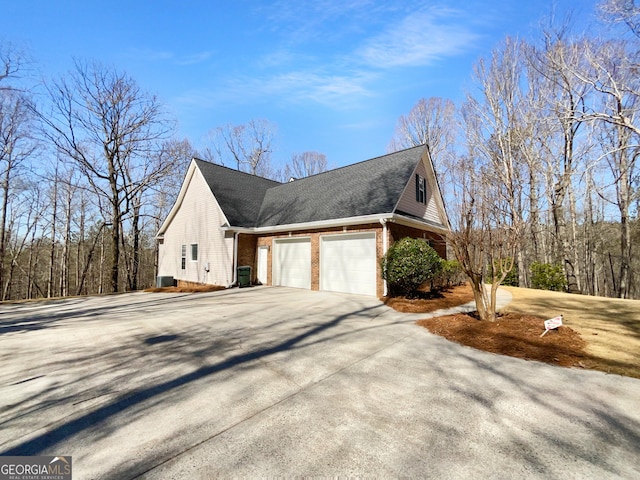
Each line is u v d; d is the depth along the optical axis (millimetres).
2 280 22938
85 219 27562
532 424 2775
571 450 2398
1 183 20203
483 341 5203
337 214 11914
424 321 6848
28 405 3279
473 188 7227
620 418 2855
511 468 2197
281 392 3494
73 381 3900
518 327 5828
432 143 27047
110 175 19453
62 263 25297
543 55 13508
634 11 8039
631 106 8688
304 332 6141
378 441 2537
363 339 5605
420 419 2877
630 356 4398
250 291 13008
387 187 11852
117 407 3199
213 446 2498
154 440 2600
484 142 18906
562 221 15969
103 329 6762
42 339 6000
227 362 4508
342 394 3422
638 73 8586
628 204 16219
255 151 36375
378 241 10781
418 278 9328
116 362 4578
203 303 10289
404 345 5211
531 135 16609
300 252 13570
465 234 6609
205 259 16297
